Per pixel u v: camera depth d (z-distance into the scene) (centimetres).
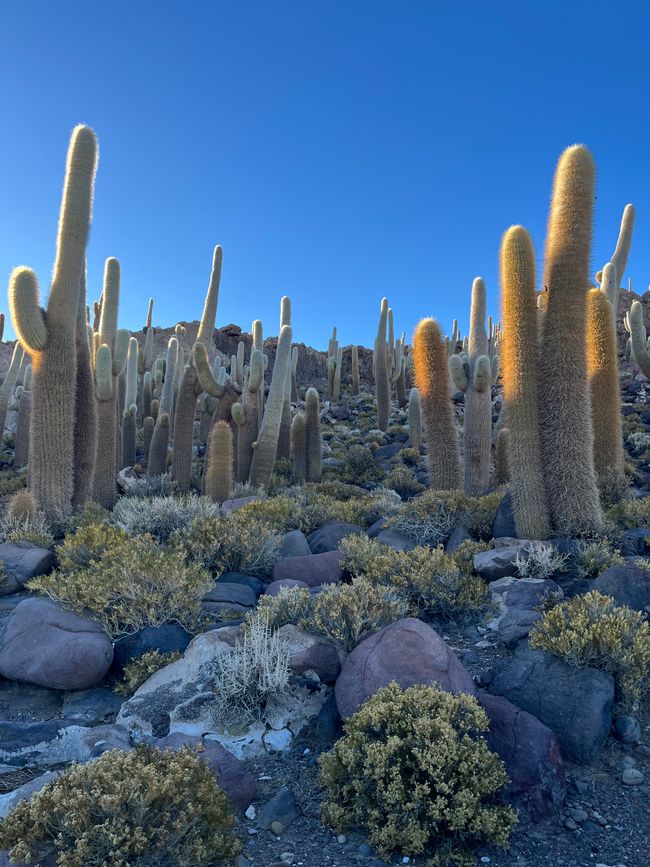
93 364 1673
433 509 1020
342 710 491
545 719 478
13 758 470
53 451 1174
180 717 517
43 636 610
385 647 518
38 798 346
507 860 369
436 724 410
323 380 5003
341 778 420
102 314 1631
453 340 3944
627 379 2958
